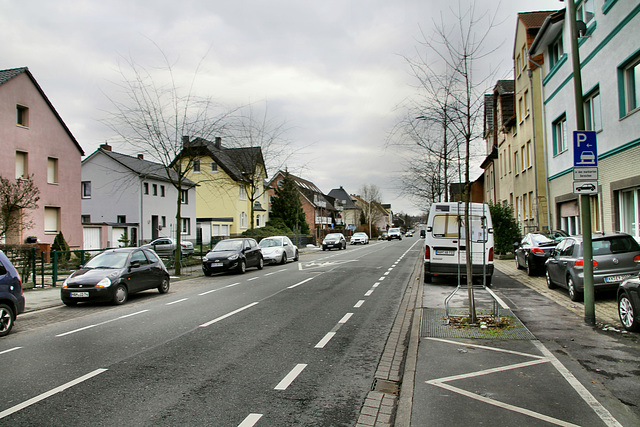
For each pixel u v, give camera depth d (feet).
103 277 39.29
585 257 26.22
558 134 65.57
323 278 56.59
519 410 14.44
